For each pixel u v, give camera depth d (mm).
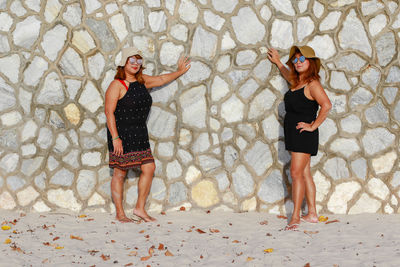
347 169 5473
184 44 5465
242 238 4535
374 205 5469
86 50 5453
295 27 5445
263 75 5488
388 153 5465
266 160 5523
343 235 4527
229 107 5508
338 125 5469
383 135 5469
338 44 5449
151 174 5188
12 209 5512
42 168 5508
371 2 5414
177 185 5543
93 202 5539
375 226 4855
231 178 5535
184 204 5562
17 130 5488
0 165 5508
